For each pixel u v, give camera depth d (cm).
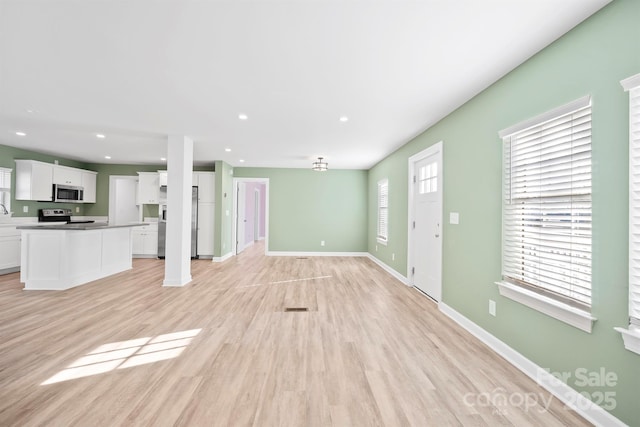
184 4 167
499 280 252
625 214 152
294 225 789
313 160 673
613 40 157
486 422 164
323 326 303
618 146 155
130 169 752
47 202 639
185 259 470
